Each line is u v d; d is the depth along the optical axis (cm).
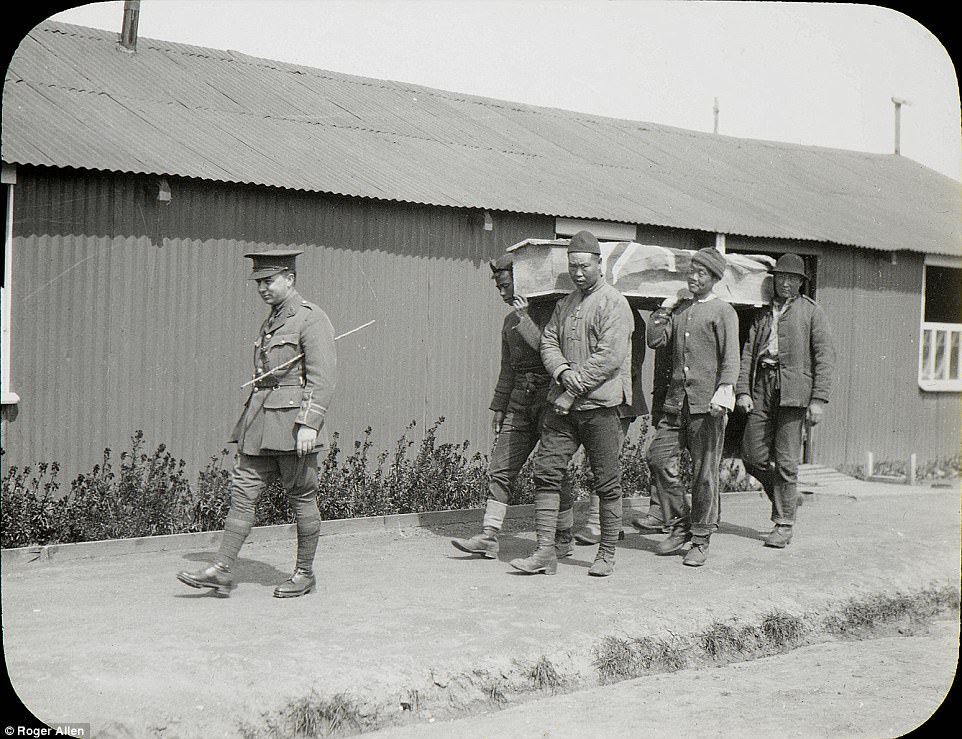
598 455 680
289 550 763
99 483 778
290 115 1030
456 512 902
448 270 999
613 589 648
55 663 473
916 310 1418
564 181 1112
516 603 607
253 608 579
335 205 920
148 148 822
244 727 439
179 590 621
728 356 720
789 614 638
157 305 821
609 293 677
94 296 791
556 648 541
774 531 805
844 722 484
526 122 1312
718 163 1427
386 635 536
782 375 790
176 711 436
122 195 803
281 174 867
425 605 596
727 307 727
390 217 958
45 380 768
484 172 1061
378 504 904
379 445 955
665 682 548
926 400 1435
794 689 539
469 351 1019
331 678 474
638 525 841
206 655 489
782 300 799
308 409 590
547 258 722
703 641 596
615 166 1247
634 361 792
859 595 680
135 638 511
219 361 855
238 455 606
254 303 875
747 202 1264
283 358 597
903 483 1277
